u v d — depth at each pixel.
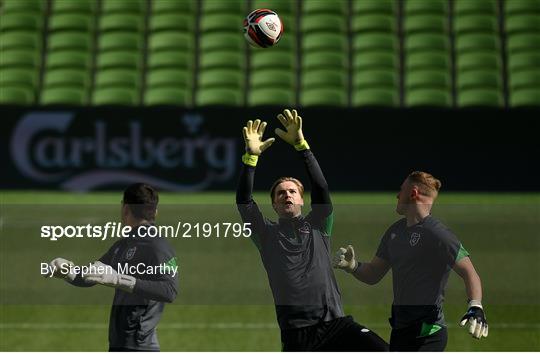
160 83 71.69
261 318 37.81
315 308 21.55
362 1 78.12
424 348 20.75
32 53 73.31
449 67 73.56
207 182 57.16
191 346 33.19
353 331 21.47
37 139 57.25
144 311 20.73
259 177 56.41
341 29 76.75
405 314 20.95
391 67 73.38
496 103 70.81
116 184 57.28
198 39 75.94
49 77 72.25
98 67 73.44
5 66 72.56
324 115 56.69
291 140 22.03
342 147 56.53
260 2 77.56
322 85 71.81
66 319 37.66
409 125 56.59
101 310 39.47
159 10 77.62
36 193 57.00
